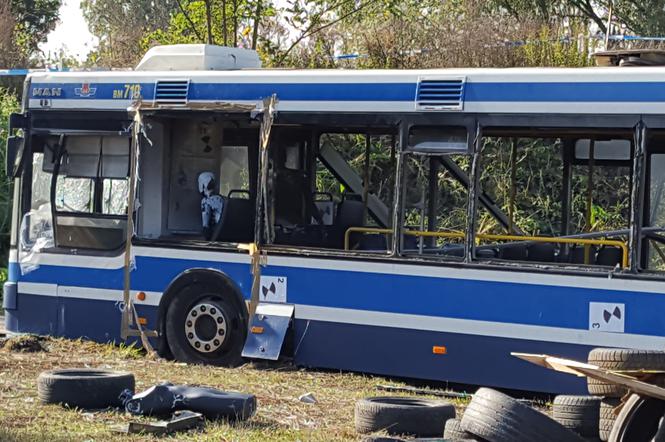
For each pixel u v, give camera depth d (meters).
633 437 8.72
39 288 15.29
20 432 9.46
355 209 14.87
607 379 8.71
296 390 12.28
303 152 15.07
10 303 15.47
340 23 24.17
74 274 15.05
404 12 24.67
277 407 11.27
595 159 14.18
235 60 15.30
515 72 12.62
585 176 14.35
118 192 14.83
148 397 10.38
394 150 14.22
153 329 14.49
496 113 12.66
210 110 14.19
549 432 8.76
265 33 23.98
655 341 11.80
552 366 9.09
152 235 14.81
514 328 12.44
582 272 12.14
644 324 11.85
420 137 13.05
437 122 12.95
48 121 15.29
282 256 13.70
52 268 15.20
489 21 23.61
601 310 12.04
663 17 27.69
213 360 14.14
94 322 14.94
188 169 14.98
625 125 12.08
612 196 14.12
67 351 14.25
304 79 13.68
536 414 8.82
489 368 12.59
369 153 14.88
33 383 11.84
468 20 23.94
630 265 11.95
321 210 15.23
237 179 14.98
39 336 15.03
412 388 12.70
